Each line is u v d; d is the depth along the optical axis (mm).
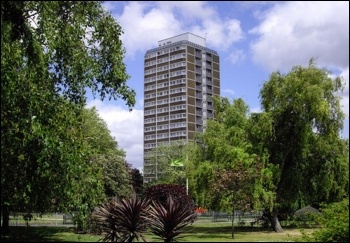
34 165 14125
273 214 24750
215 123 25891
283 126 24672
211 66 122000
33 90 14398
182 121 115000
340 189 26703
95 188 17172
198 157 26016
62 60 17609
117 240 14445
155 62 122438
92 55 18750
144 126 122875
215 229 26625
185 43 117312
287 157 25938
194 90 117312
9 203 14656
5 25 13133
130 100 19141
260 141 24375
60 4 15133
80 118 17766
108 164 32625
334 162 26516
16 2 13219
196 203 26047
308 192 27734
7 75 13500
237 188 21219
